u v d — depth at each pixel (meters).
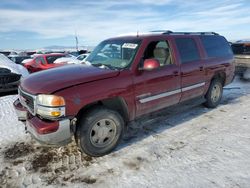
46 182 2.87
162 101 4.07
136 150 3.56
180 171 2.98
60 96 2.91
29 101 3.21
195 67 4.62
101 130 3.33
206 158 3.26
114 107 3.53
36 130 2.94
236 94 6.78
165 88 4.05
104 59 4.05
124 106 3.53
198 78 4.75
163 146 3.66
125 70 3.53
